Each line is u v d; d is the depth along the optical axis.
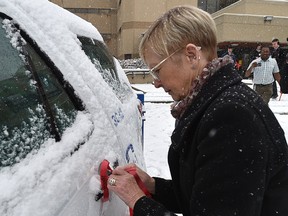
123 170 1.36
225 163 1.02
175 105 1.30
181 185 1.27
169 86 1.25
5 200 0.90
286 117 8.30
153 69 1.25
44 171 1.07
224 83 1.16
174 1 26.61
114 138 1.67
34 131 1.17
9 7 1.33
